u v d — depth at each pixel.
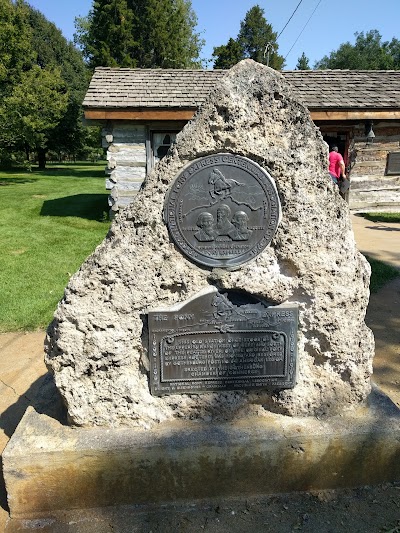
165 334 2.61
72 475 2.50
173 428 2.63
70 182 19.55
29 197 14.26
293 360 2.71
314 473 2.65
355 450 2.62
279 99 2.43
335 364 2.74
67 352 2.54
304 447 2.59
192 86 10.90
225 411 2.74
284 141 2.45
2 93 19.52
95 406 2.62
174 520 2.49
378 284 6.20
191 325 2.61
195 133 2.42
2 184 18.44
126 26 28.73
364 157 12.03
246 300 2.66
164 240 2.51
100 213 11.30
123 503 2.60
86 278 2.48
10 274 6.42
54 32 35.88
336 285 2.60
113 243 2.48
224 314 2.62
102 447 2.47
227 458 2.56
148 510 2.56
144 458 2.51
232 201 2.49
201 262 2.55
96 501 2.58
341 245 2.58
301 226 2.52
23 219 10.53
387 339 4.56
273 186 2.48
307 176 2.49
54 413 2.76
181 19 31.52
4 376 3.86
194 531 2.41
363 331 2.71
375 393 2.97
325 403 2.76
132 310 2.56
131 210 2.47
